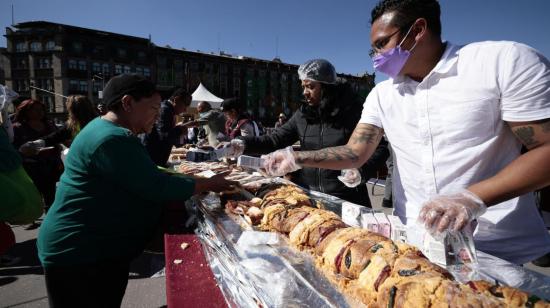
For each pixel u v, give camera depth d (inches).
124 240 69.0
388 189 228.2
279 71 2079.2
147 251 151.8
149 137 162.7
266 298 42.2
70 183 64.9
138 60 1660.9
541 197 186.7
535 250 54.2
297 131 110.9
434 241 43.6
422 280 37.0
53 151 190.4
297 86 2155.5
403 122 59.1
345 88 99.7
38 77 1595.7
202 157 158.7
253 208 73.8
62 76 1542.8
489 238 55.3
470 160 51.3
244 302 45.3
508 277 42.6
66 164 67.4
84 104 184.2
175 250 70.9
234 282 49.6
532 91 43.3
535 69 43.7
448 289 34.7
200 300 50.1
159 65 1700.3
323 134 99.7
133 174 62.4
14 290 127.2
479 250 52.9
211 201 88.8
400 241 53.6
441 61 51.5
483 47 49.2
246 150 116.4
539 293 39.5
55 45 1529.3
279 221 64.8
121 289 75.4
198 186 75.5
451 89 50.8
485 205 41.9
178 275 58.6
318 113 100.7
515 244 54.2
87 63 1582.2
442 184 54.6
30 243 172.1
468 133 50.4
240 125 209.0
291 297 42.9
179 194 69.2
